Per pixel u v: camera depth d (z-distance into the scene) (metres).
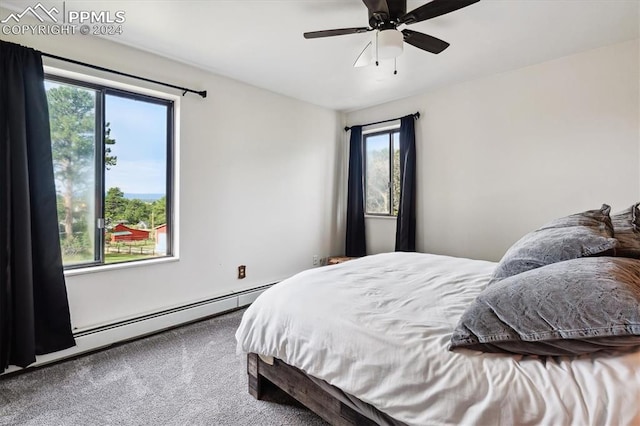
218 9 2.03
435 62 2.81
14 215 1.95
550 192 2.80
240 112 3.27
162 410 1.67
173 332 2.65
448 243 3.45
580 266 0.99
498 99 3.06
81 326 2.31
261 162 3.48
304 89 3.51
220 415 1.64
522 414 0.84
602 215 1.55
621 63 2.46
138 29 2.27
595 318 0.83
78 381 1.93
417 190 3.67
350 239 4.26
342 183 4.47
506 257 1.45
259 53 2.64
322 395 1.40
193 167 2.93
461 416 0.91
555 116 2.75
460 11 2.04
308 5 1.99
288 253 3.81
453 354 1.02
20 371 2.02
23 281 1.97
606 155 2.53
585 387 0.83
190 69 2.88
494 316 1.00
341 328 1.27
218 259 3.14
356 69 2.96
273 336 1.51
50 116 2.27
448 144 3.42
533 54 2.65
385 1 1.67
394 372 1.07
